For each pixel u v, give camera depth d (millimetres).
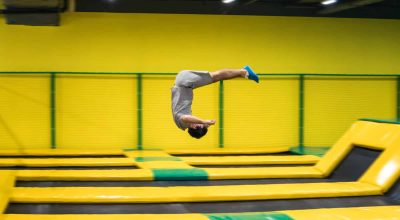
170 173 6176
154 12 9547
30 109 9273
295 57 10055
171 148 9664
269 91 9945
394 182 5277
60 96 9336
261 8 9875
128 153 8688
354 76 10203
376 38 10336
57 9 8984
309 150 9281
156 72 9602
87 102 9414
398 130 5844
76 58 9383
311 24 10070
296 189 5152
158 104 9609
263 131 9961
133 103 9539
